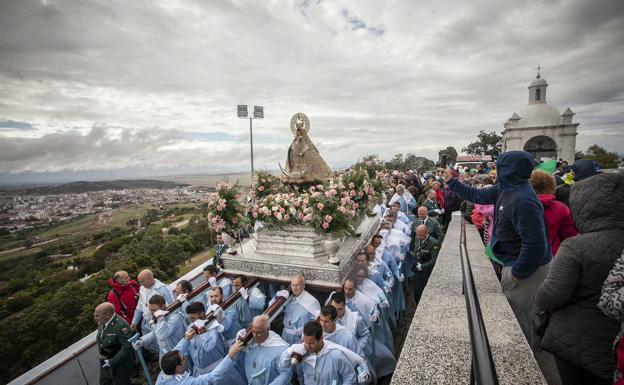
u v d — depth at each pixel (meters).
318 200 6.47
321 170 9.03
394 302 7.57
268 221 7.18
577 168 5.15
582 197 2.40
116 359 5.35
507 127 49.12
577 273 2.32
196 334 5.18
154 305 5.67
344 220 6.39
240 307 6.25
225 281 7.04
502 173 3.64
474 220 7.85
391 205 11.60
